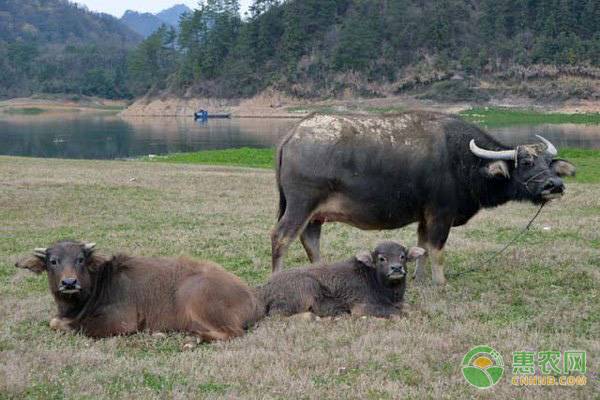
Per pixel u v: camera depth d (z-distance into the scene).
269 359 7.11
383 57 131.12
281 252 10.34
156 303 7.99
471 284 10.62
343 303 8.82
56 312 8.83
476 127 10.88
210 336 7.69
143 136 78.25
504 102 114.75
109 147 63.75
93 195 21.08
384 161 10.27
